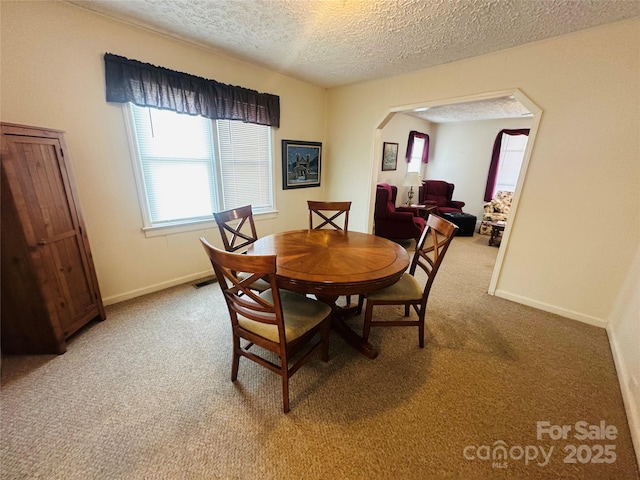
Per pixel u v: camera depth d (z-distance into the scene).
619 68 1.92
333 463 1.17
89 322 2.15
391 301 1.81
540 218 2.42
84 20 1.95
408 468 1.16
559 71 2.15
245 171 3.27
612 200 2.09
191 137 2.73
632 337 1.68
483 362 1.81
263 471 1.13
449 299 2.71
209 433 1.29
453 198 6.64
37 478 1.09
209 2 1.81
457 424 1.36
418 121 6.12
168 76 2.36
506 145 5.72
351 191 4.05
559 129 2.22
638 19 1.81
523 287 2.61
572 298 2.36
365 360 1.81
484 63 2.52
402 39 2.26
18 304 1.66
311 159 4.01
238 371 1.69
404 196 6.32
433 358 1.84
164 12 1.96
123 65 2.12
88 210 2.19
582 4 1.69
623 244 2.08
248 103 3.00
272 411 1.41
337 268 1.57
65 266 1.84
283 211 3.82
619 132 1.99
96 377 1.62
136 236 2.50
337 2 1.76
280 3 1.80
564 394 1.56
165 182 2.64
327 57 2.71
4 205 1.50
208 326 2.14
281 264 1.62
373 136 3.61
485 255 4.14
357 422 1.36
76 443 1.23
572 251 2.31
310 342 2.02
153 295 2.63
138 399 1.47
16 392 1.49
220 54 2.70
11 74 1.74
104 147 2.20
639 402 1.35
